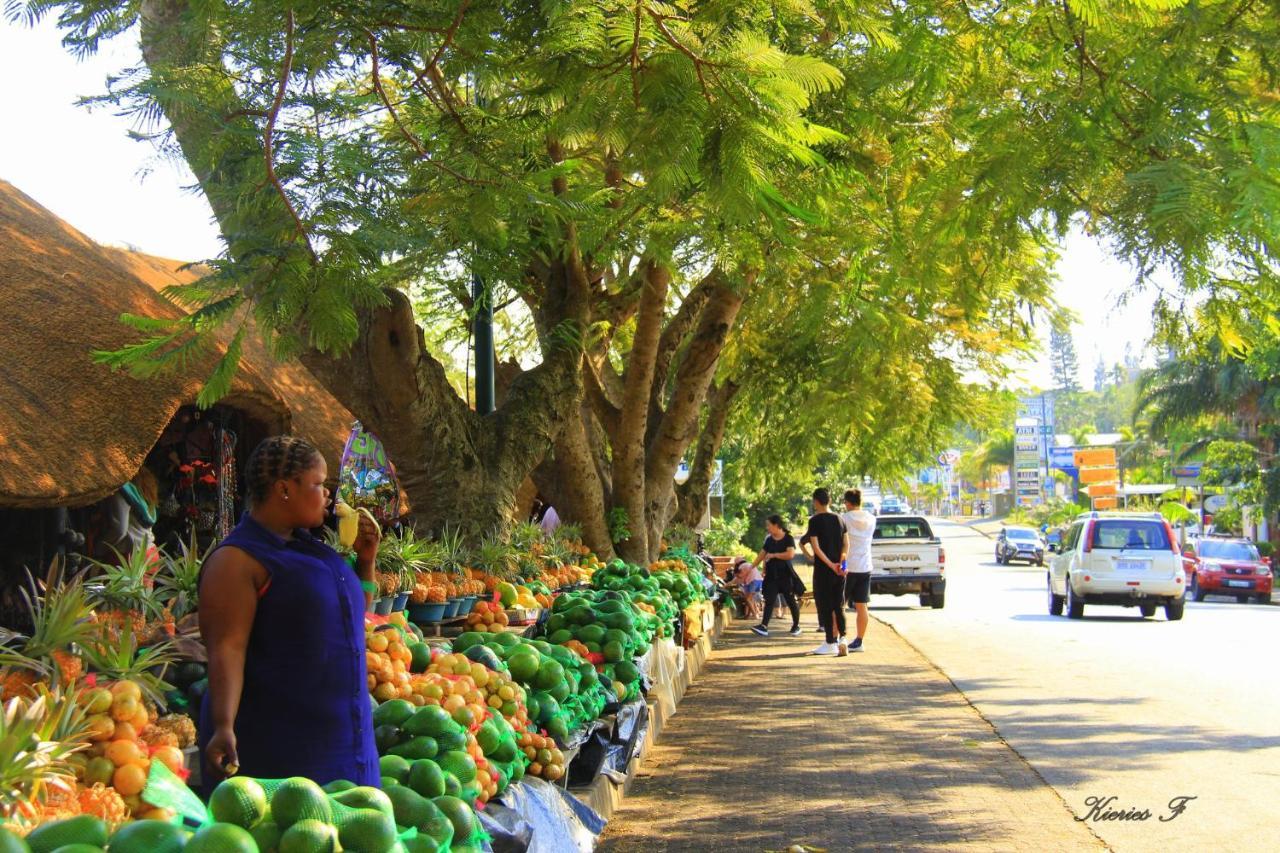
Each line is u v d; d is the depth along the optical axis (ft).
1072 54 17.94
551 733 19.94
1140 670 43.55
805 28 17.63
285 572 12.16
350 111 16.96
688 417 53.67
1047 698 36.65
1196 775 25.46
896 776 25.79
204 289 14.49
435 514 32.17
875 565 80.69
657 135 12.82
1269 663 45.65
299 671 12.10
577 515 47.09
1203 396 136.77
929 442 81.71
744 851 20.21
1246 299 19.02
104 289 28.25
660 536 55.11
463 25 15.99
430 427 31.45
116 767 11.03
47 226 30.14
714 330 52.44
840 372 65.26
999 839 20.56
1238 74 16.67
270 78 16.17
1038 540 165.37
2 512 25.44
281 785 9.45
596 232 23.13
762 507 170.30
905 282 24.50
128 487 27.66
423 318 39.45
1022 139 17.89
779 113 12.60
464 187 17.08
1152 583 68.49
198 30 15.62
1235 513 163.22
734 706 36.19
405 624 18.84
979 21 18.89
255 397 28.55
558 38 13.26
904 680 41.34
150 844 8.33
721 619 64.03
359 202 15.24
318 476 12.64
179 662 15.17
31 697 11.73
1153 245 16.03
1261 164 14.43
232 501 33.63
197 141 15.05
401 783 13.57
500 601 28.60
